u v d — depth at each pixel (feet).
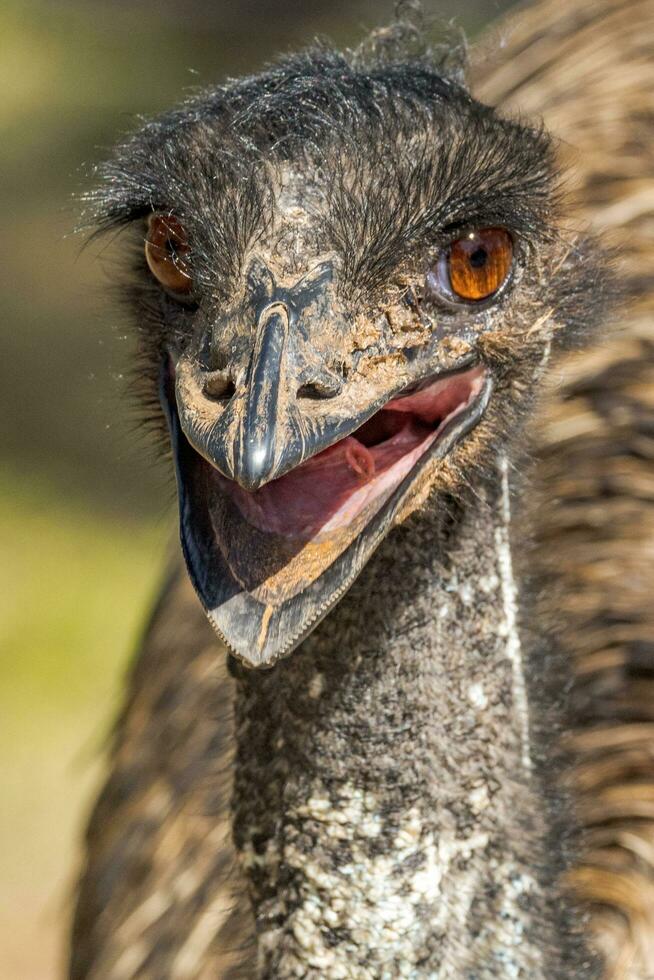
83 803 43.19
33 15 83.51
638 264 26.03
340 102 17.61
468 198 17.53
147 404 20.12
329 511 16.40
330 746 17.30
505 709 17.76
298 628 15.51
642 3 29.86
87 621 49.39
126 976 23.80
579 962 18.07
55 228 67.46
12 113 75.15
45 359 61.82
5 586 51.08
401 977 17.34
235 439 15.42
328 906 17.42
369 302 17.04
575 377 25.13
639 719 22.99
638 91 28.45
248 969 18.21
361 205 16.93
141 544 53.26
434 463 17.53
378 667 17.26
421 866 17.33
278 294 16.46
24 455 57.47
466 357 17.92
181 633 26.48
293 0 68.54
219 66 73.36
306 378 16.14
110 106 74.33
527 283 18.40
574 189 24.97
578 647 23.18
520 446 19.02
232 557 16.06
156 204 18.13
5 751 44.60
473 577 17.67
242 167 17.25
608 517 24.56
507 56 30.14
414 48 21.75
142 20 80.07
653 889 21.45
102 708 45.80
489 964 17.42
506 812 17.62
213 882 23.13
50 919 39.52
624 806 22.13
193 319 17.70
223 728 23.45
